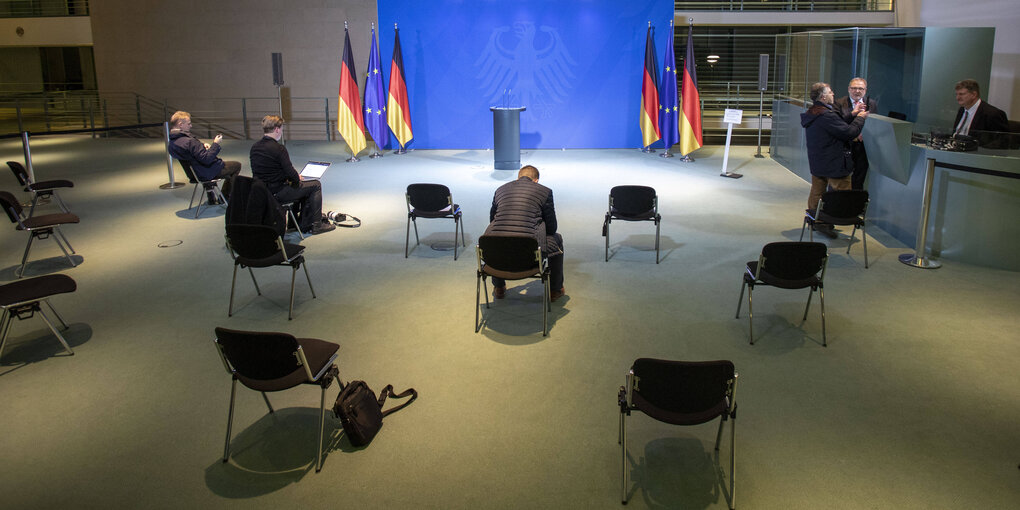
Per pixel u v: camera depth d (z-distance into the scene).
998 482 3.30
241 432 3.82
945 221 6.56
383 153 13.52
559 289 5.62
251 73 15.87
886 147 7.12
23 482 3.38
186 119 8.78
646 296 5.77
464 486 3.32
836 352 4.70
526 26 13.34
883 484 3.30
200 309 5.60
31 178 9.62
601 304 5.60
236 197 5.80
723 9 16.08
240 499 3.25
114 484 3.37
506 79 13.60
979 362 4.53
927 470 3.40
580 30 13.34
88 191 10.38
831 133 7.14
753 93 17.80
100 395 4.23
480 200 9.37
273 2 15.45
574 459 3.53
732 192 9.80
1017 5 10.05
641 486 3.30
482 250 4.88
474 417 3.93
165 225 8.34
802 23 14.98
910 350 4.71
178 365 4.62
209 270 6.61
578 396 4.15
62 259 6.97
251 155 7.32
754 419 3.88
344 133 12.61
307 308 5.59
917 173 6.82
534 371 4.47
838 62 10.09
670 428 3.81
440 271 6.50
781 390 4.20
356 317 5.40
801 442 3.65
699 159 12.59
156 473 3.46
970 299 5.61
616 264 6.61
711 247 7.13
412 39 13.45
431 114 13.83
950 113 9.76
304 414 4.00
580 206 9.01
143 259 6.96
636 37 13.35
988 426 3.78
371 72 12.85
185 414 4.01
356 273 6.45
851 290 5.85
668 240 7.41
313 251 7.17
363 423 3.66
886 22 14.70
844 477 3.35
